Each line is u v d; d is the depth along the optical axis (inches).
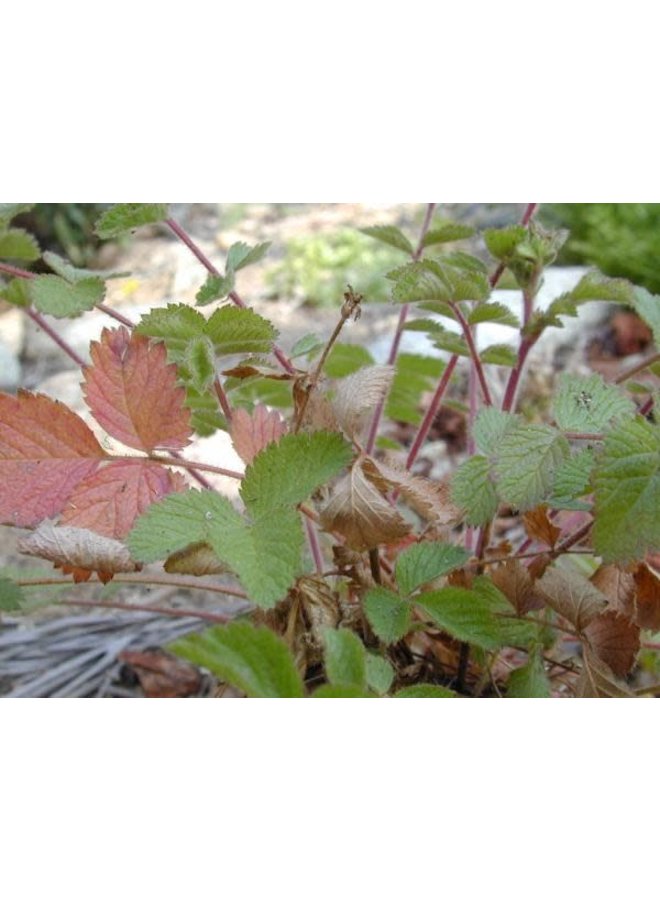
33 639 16.9
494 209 33.2
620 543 8.7
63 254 32.2
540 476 9.5
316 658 10.4
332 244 31.4
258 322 10.2
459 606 9.9
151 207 11.9
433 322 13.9
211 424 12.8
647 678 15.2
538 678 10.5
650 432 8.9
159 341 10.0
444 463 22.5
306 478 9.3
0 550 19.3
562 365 25.5
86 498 9.7
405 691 9.7
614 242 28.8
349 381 9.9
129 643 16.7
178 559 9.4
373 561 10.8
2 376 24.8
